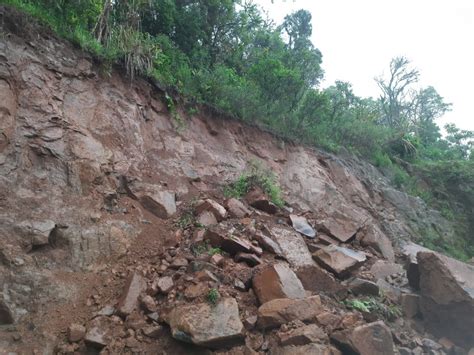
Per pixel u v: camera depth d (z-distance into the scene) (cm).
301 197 960
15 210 497
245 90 984
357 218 998
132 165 684
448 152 2059
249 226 672
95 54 697
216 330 426
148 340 439
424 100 2938
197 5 1235
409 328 577
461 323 572
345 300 570
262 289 506
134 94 755
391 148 1667
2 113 535
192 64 1085
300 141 1106
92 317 466
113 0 852
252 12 1358
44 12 663
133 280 500
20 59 584
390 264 746
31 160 546
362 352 442
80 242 532
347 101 1571
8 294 439
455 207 1486
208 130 892
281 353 434
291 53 1416
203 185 784
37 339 426
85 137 627
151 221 634
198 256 561
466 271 599
